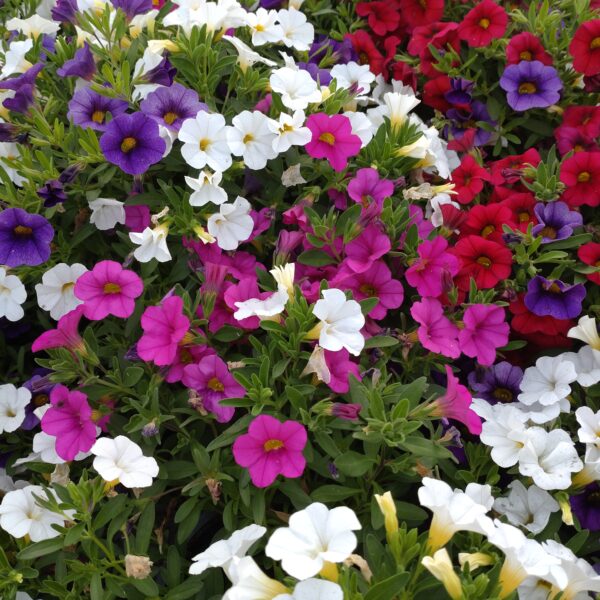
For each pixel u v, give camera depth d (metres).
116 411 0.44
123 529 0.40
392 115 0.50
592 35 0.52
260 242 0.48
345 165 0.46
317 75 0.52
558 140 0.53
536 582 0.39
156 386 0.42
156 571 0.42
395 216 0.45
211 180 0.45
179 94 0.46
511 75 0.53
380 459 0.41
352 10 0.63
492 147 0.57
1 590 0.40
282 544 0.34
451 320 0.46
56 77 0.51
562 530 0.44
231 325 0.43
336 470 0.40
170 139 0.46
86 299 0.42
